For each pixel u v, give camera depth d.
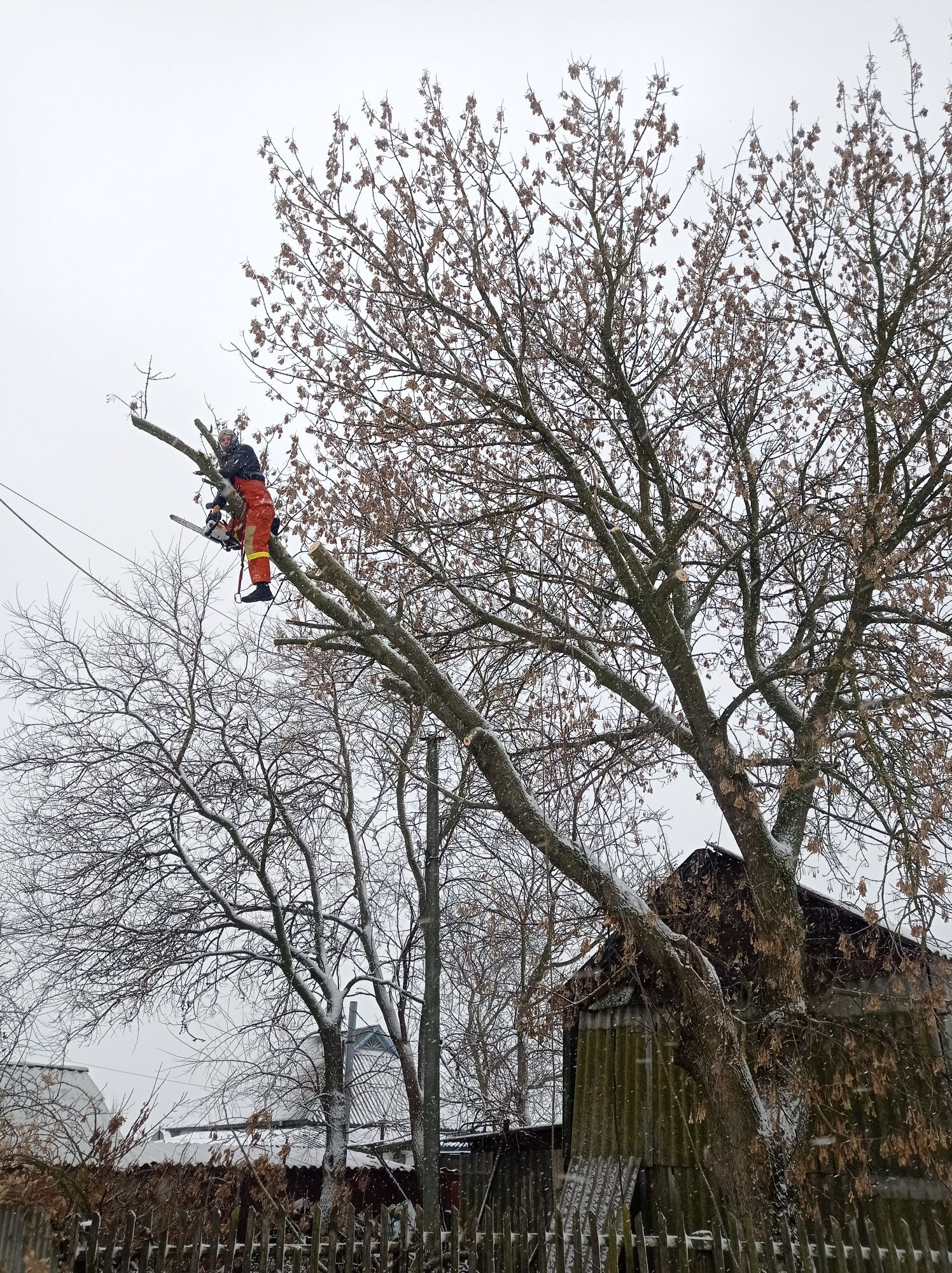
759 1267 8.12
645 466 12.58
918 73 12.14
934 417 10.88
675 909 12.59
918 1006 9.79
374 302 12.32
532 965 18.36
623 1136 13.55
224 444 9.89
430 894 13.06
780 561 11.33
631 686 11.59
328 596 10.66
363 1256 8.80
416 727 16.42
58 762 17.50
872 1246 7.98
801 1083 10.01
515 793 10.65
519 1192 17.66
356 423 12.27
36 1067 14.64
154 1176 12.34
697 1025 9.87
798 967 10.23
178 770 17.20
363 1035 28.33
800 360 13.04
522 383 11.56
